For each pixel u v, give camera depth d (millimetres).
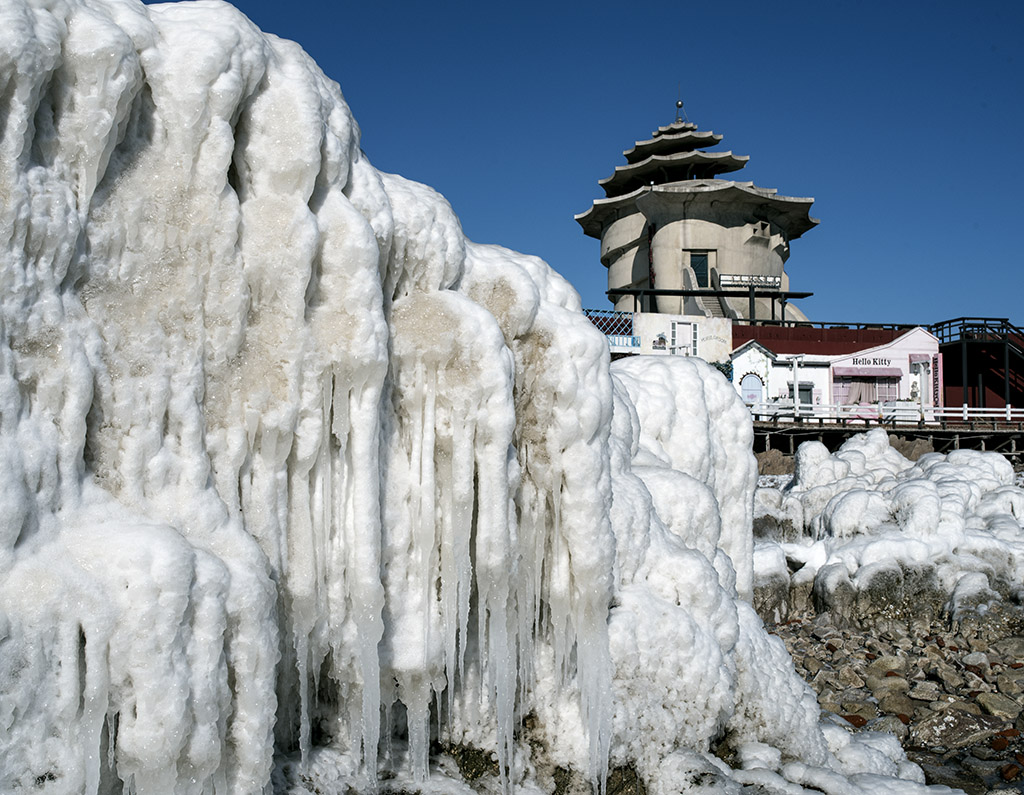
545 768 5262
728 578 7398
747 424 9141
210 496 3799
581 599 5246
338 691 4805
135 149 3619
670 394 8477
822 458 16828
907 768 7000
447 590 4766
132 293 3641
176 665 3281
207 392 3893
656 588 6117
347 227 4121
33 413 3275
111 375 3566
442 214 4879
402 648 4660
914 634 11305
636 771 5418
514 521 4953
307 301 4117
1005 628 11078
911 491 12969
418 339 4688
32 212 3205
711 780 5332
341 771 4504
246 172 3977
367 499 4227
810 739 6508
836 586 11938
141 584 3215
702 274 43438
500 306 5121
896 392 32062
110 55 3318
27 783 3027
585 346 5199
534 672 5438
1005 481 16156
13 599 3027
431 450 4723
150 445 3654
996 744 8141
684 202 43688
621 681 5496
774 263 45156
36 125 3289
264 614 3648
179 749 3275
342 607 4340
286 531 4172
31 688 3023
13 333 3199
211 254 3793
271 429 4016
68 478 3336
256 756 3623
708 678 5816
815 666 10188
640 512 6203
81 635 3172
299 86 4016
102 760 3354
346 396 4188
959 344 33625
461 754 5223
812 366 31891
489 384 4691
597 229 51406
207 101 3660
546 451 5199
